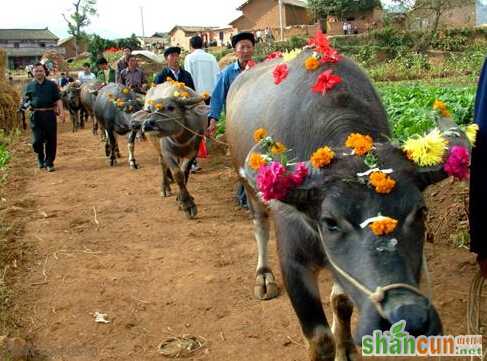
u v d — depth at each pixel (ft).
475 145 9.77
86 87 56.85
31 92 37.11
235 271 19.12
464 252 18.85
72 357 14.53
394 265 8.41
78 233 23.90
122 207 27.55
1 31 272.31
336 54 13.51
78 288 18.43
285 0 170.81
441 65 92.12
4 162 39.14
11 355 14.17
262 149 10.40
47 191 31.91
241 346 14.65
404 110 30.42
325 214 9.02
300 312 11.50
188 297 17.47
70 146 50.11
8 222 25.66
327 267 10.76
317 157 9.25
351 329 14.42
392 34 118.62
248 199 17.71
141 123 26.61
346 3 151.53
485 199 9.80
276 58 17.89
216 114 24.26
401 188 8.84
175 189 30.42
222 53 120.16
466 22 133.90
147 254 21.16
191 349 14.62
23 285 18.86
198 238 22.53
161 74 31.94
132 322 16.14
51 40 276.21
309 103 12.31
